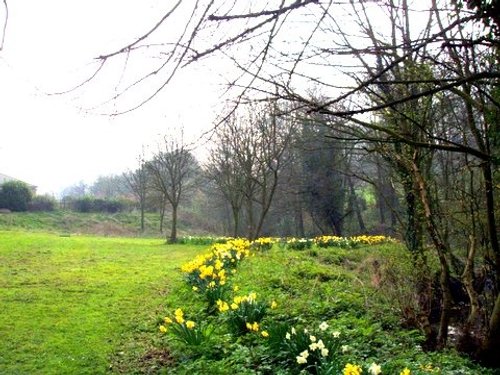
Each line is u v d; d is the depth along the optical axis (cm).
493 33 277
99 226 4306
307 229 3672
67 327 847
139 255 1880
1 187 4391
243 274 1201
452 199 724
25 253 1777
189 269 1055
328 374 500
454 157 733
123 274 1372
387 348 630
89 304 1008
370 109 239
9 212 4259
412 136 527
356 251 1756
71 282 1238
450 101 600
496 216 665
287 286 1059
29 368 661
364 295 872
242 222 3500
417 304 752
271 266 1314
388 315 789
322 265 1411
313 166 2811
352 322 741
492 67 448
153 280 1274
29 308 970
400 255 827
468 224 700
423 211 682
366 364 524
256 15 210
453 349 641
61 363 680
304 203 3108
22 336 794
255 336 683
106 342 770
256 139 2159
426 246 759
